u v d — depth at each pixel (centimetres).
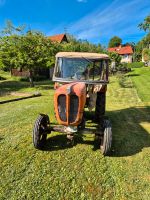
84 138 635
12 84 2189
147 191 411
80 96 492
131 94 1501
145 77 2828
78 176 453
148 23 1925
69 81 638
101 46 3962
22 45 1747
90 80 640
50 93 1570
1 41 1750
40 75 2881
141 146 607
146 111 1004
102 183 432
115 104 1159
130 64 5862
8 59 1755
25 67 1842
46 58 1775
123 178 449
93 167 486
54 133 668
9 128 728
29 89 1794
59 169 476
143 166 497
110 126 526
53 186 419
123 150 577
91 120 759
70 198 389
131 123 820
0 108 1033
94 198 391
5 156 529
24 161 506
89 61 640
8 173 458
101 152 546
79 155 538
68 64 645
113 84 2141
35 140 533
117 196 396
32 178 442
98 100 721
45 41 1850
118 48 8162
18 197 387
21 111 962
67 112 495
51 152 551
